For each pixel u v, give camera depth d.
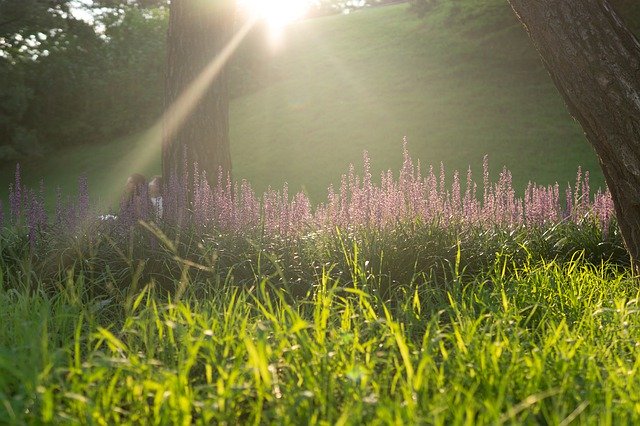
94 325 4.75
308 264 7.42
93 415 3.15
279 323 4.54
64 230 7.88
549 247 8.75
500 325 4.67
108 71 31.36
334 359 3.86
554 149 22.89
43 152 29.86
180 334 4.24
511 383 3.65
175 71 10.32
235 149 26.81
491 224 9.11
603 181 20.53
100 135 31.45
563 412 3.27
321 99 29.50
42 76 30.84
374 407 3.30
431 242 7.76
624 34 5.82
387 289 7.12
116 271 7.36
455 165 22.77
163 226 7.93
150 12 34.91
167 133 10.41
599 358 4.27
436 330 4.43
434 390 3.50
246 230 7.95
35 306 5.02
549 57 6.05
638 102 5.71
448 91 27.92
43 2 25.58
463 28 30.45
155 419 3.21
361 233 7.70
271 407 3.43
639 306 5.62
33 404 3.44
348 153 24.80
